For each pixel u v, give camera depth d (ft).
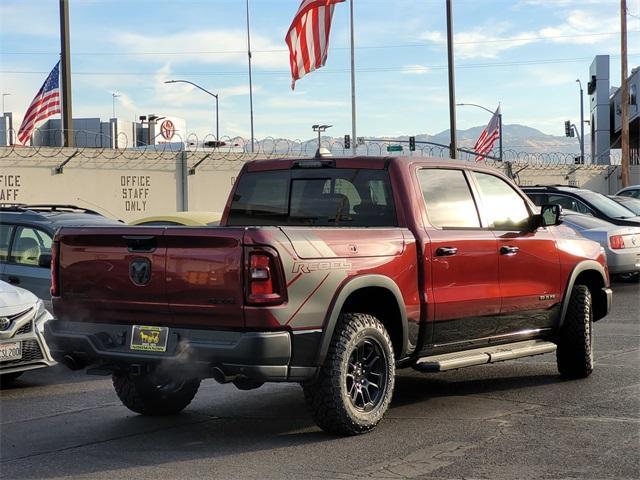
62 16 79.92
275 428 21.13
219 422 21.95
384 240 20.67
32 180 75.15
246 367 17.99
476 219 23.95
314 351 18.78
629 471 17.08
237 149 92.32
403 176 22.24
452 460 17.97
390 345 20.57
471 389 25.94
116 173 80.38
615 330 37.60
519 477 16.76
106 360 20.02
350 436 19.95
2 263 33.91
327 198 23.34
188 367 18.71
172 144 108.37
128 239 19.57
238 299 18.01
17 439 20.33
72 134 81.05
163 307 19.08
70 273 20.72
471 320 23.16
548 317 26.04
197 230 18.65
